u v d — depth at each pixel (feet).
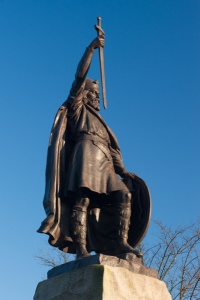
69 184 21.49
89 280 18.85
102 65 23.72
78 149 22.15
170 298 20.66
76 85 22.99
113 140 23.48
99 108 24.13
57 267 20.95
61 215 21.76
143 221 22.63
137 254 20.58
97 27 23.18
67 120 23.15
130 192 23.18
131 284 19.35
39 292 20.86
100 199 22.52
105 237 22.66
